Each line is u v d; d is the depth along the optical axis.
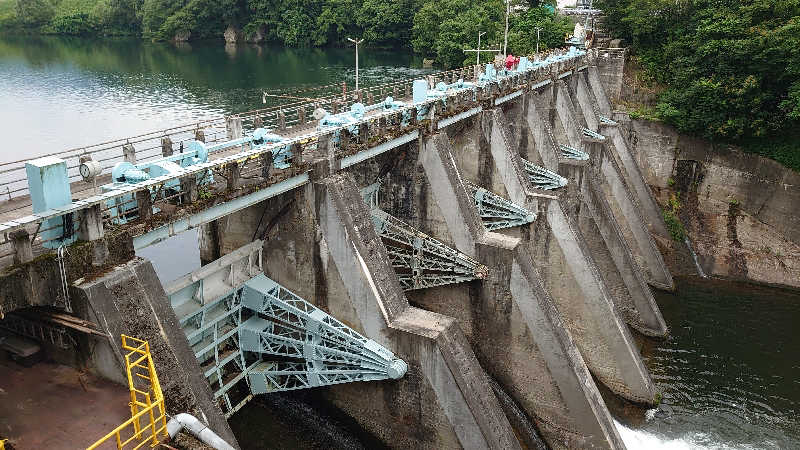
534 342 33.06
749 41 54.00
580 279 39.22
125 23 152.00
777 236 55.47
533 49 95.69
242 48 143.88
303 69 116.81
